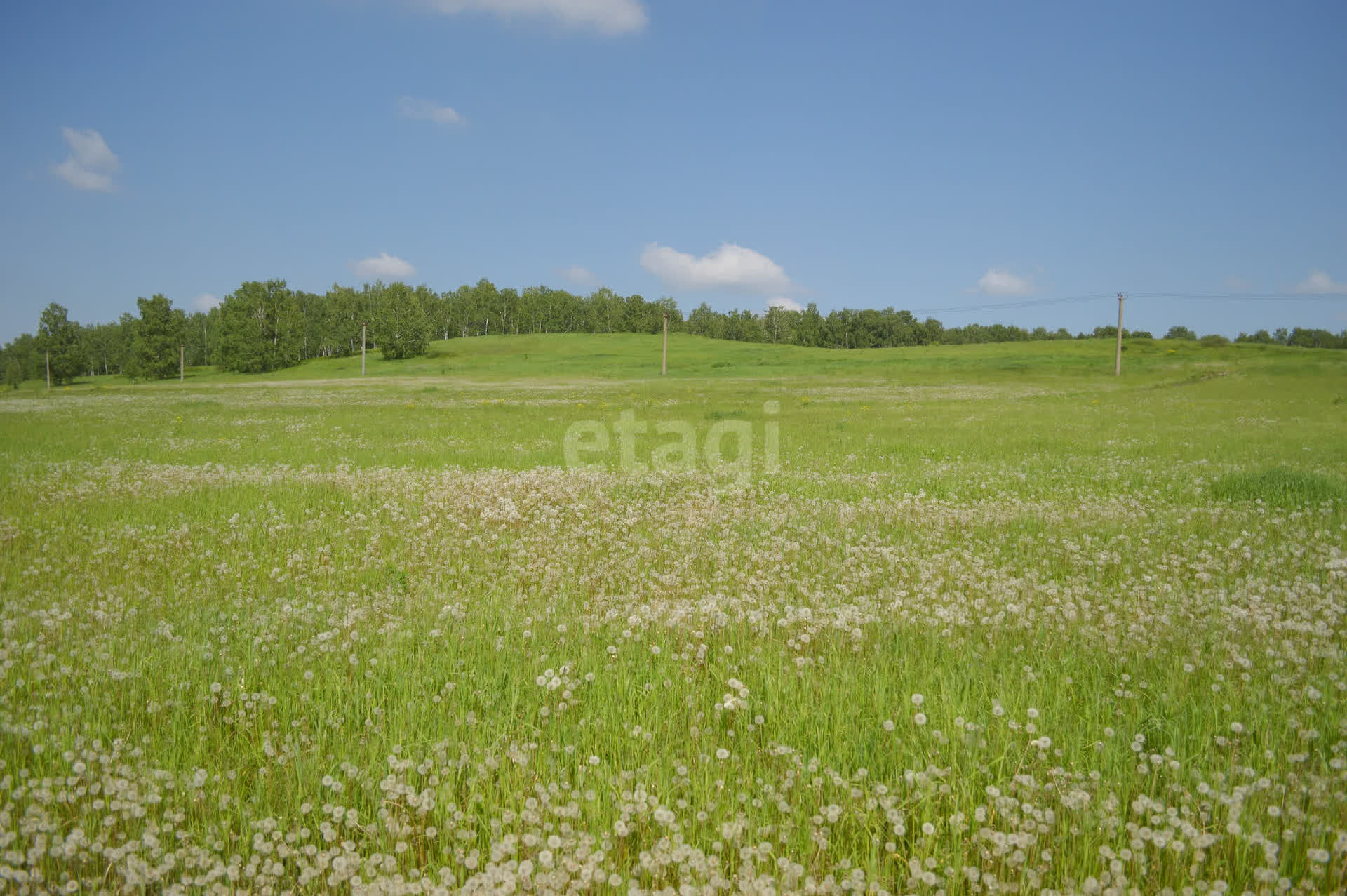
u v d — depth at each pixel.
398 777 4.03
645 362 92.62
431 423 26.20
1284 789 3.85
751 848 3.34
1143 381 58.91
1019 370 70.69
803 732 4.60
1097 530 9.93
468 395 47.81
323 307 135.38
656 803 3.76
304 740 4.46
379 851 3.65
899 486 13.55
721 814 3.81
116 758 4.16
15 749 4.30
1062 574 8.12
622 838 3.70
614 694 5.09
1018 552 8.95
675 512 11.26
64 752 4.15
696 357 97.94
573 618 6.62
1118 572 8.11
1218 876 3.42
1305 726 4.50
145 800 3.71
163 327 108.00
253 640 5.91
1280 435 21.73
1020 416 29.48
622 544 9.31
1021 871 3.38
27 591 7.32
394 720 4.65
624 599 7.30
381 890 3.18
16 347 150.50
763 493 12.96
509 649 5.83
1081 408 33.53
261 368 108.81
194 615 6.51
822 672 5.50
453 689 5.09
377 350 132.00
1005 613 6.62
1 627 6.02
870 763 4.28
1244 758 4.21
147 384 85.12
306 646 5.93
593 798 3.78
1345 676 5.11
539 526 10.45
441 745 4.18
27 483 13.11
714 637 6.30
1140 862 3.39
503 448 19.27
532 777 4.14
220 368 119.62
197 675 5.31
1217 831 3.67
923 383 59.81
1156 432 23.00
